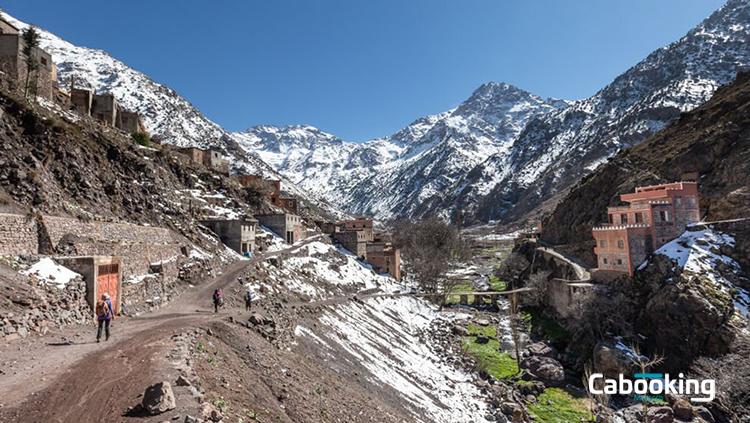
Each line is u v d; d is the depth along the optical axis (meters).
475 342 67.31
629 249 65.69
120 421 13.02
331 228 120.50
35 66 60.12
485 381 51.25
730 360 45.78
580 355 58.75
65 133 51.19
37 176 38.53
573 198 115.88
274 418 18.59
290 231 92.56
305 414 21.36
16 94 51.47
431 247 131.62
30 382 16.19
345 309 61.94
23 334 21.20
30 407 14.04
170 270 44.56
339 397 28.19
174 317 31.89
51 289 25.06
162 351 20.23
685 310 53.53
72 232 34.59
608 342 54.94
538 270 99.75
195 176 87.81
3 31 63.53
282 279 63.12
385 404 33.62
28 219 30.03
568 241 108.69
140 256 41.50
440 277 106.81
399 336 61.97
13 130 43.22
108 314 23.47
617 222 75.19
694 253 60.97
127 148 70.19
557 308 76.69
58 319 24.47
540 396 47.97
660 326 55.12
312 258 83.56
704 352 50.28
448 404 41.72
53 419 13.27
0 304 21.19
